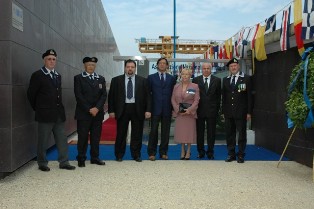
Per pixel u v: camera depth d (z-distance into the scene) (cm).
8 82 534
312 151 635
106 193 471
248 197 459
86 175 566
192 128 692
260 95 878
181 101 689
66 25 1009
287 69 734
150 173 581
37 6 688
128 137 955
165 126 704
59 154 613
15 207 416
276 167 640
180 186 506
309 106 547
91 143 652
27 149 621
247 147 876
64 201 438
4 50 532
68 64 1038
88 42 1534
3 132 538
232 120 691
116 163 662
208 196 462
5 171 541
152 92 692
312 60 553
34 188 492
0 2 530
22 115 592
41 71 584
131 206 422
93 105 632
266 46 815
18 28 569
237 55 923
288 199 453
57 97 593
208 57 1336
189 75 693
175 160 697
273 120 805
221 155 767
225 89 696
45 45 755
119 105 668
